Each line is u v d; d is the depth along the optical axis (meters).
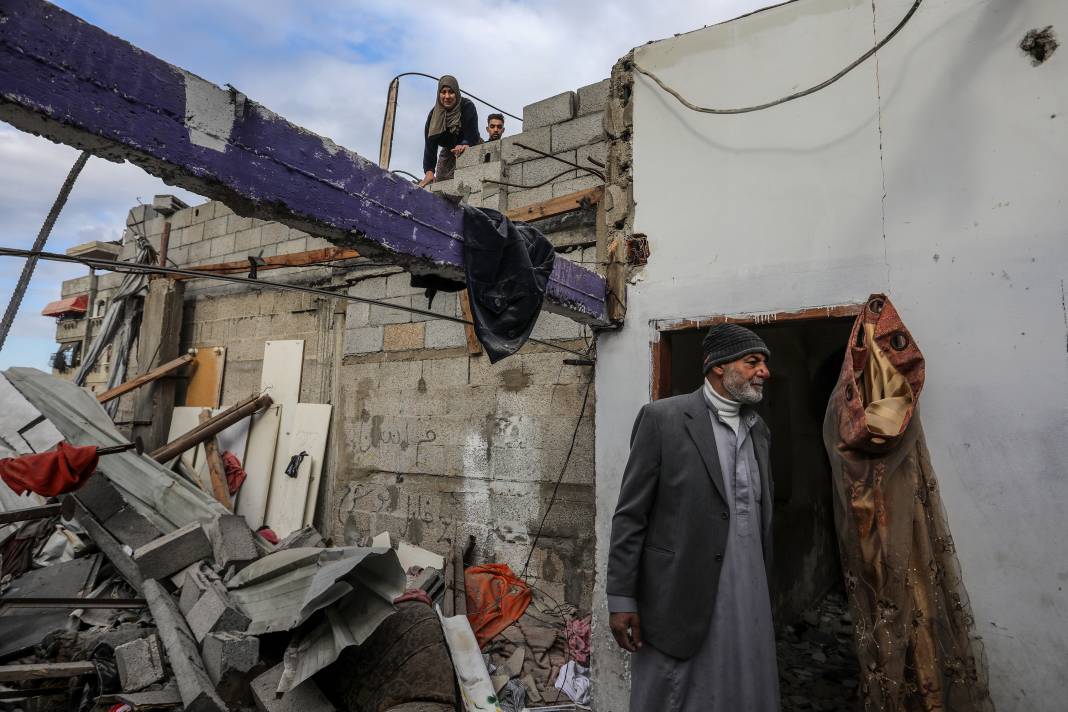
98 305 8.85
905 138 2.56
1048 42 2.32
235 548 4.02
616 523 2.09
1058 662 2.10
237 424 6.22
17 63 1.21
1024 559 2.19
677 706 1.91
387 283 5.45
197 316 7.14
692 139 3.09
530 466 4.39
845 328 5.59
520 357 4.54
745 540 2.01
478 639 3.73
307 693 2.75
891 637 2.05
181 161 1.48
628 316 3.20
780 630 4.30
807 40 2.82
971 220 2.40
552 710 3.12
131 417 7.17
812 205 2.74
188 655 2.96
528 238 2.50
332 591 2.85
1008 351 2.29
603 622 3.04
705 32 3.10
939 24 2.53
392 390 5.25
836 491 2.28
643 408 2.21
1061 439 2.18
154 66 1.44
